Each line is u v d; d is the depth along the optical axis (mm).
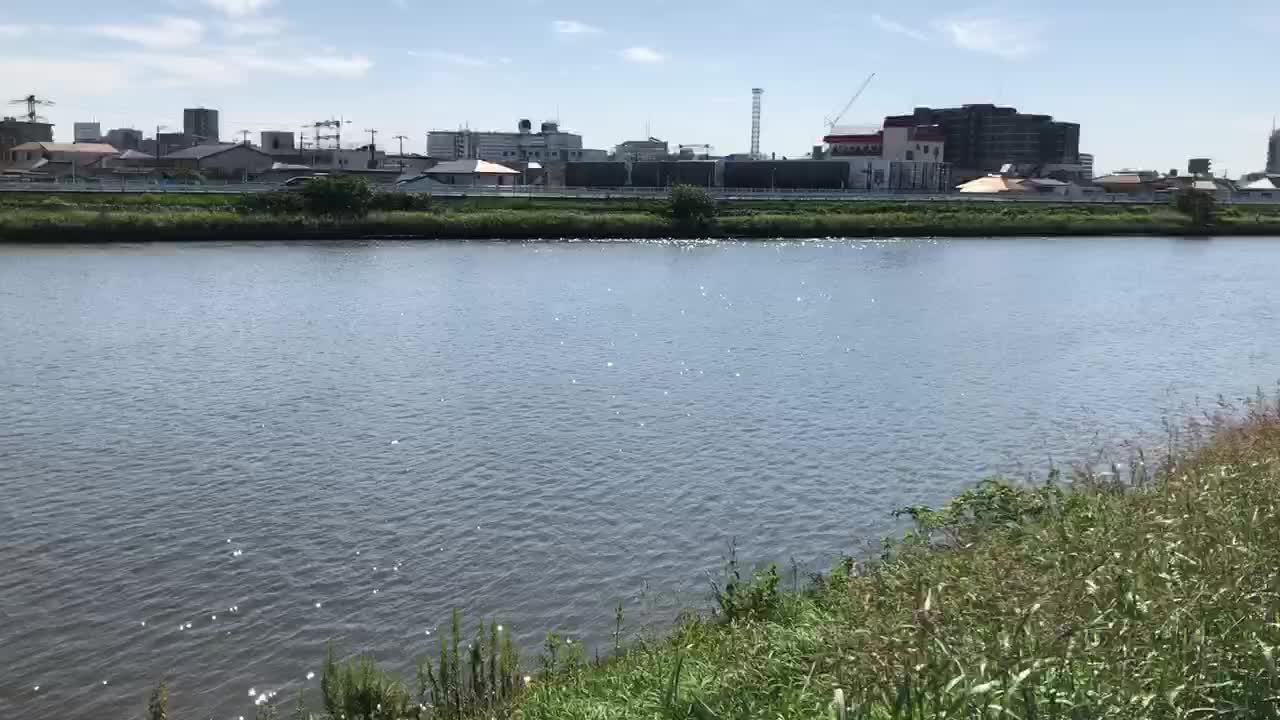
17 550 20297
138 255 81500
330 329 48406
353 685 13109
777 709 9258
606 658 14930
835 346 45062
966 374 38906
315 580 19078
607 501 23641
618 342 45500
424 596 18453
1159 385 37000
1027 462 26688
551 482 25016
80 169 154625
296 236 98938
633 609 17797
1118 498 14961
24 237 88500
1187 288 68750
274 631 17047
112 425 29969
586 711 10812
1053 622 8602
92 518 22125
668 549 20703
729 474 25734
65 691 15125
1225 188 181875
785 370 39406
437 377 37500
